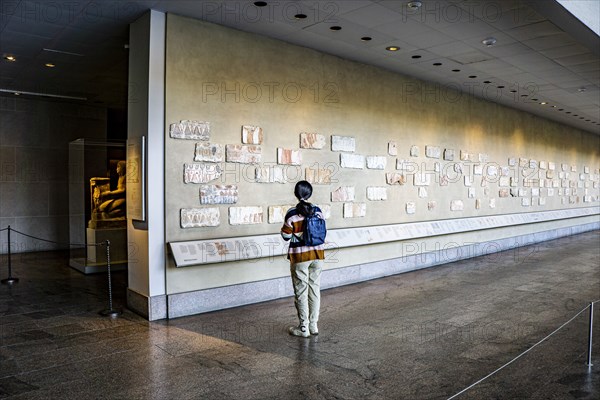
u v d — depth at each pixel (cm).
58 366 482
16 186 1309
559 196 1930
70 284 895
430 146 1154
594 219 2328
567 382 443
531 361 500
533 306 750
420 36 789
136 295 686
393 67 1001
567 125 1980
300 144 838
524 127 1625
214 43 716
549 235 1817
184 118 680
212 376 456
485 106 1386
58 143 1367
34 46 845
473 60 942
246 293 743
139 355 514
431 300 788
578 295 831
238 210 744
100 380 446
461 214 1281
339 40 809
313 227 586
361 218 966
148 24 659
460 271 1080
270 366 482
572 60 943
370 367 481
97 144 1056
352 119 941
